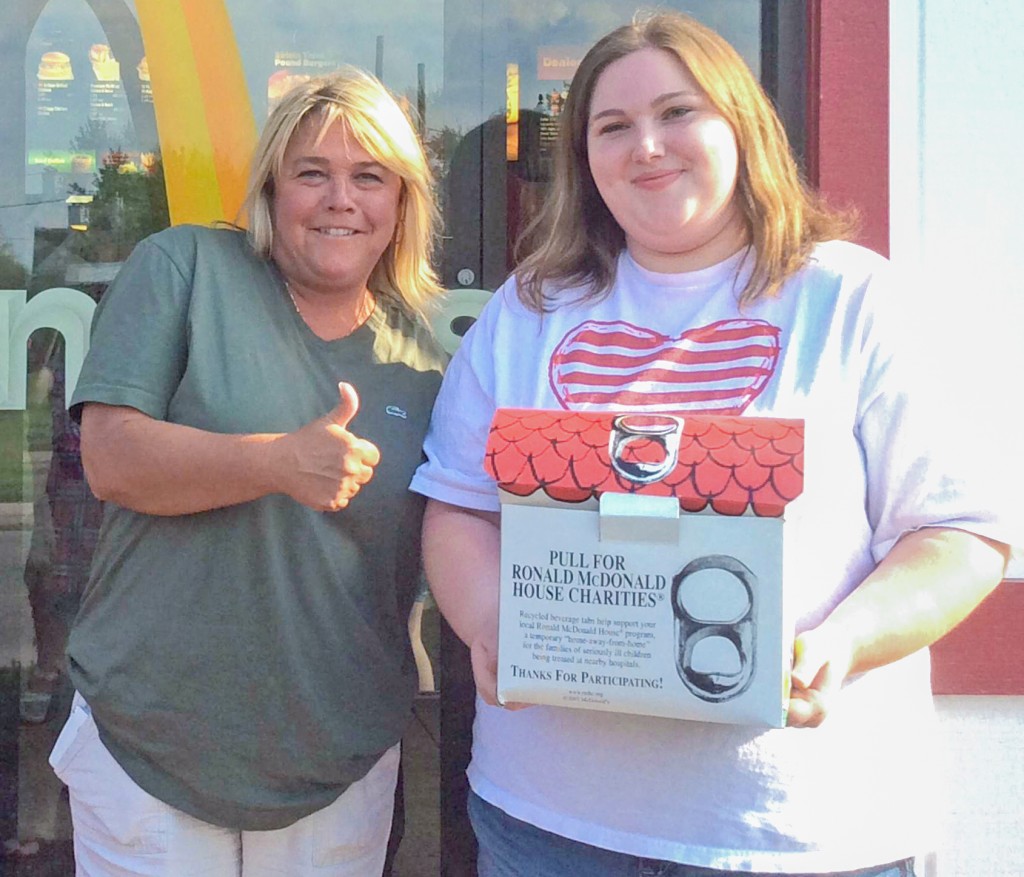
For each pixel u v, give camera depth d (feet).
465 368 4.70
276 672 4.70
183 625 4.69
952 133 6.14
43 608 6.82
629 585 3.56
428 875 6.70
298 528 4.74
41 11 6.77
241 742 4.72
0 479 6.83
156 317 4.71
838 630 3.64
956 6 6.10
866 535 4.02
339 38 6.77
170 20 6.77
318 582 4.78
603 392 4.21
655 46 4.23
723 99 4.13
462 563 4.37
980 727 6.22
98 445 4.62
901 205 6.14
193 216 6.84
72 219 6.83
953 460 3.90
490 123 6.79
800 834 3.86
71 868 6.83
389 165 4.97
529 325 4.55
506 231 6.82
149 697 4.71
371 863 5.33
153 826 4.83
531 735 4.24
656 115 4.17
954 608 3.77
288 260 5.03
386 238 5.14
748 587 3.45
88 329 6.84
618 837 4.01
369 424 4.98
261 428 4.71
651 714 3.64
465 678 6.68
